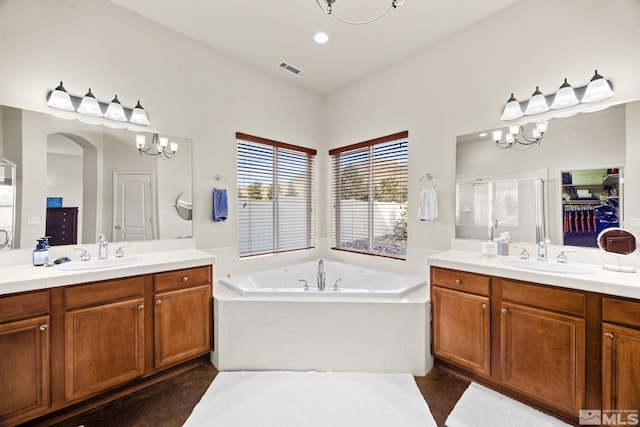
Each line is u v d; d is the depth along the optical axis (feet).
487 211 7.56
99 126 7.01
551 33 6.48
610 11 5.74
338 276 10.46
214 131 8.98
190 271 6.83
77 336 5.27
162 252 7.87
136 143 7.54
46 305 4.97
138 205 7.55
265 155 10.50
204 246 8.75
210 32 8.18
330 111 12.02
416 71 9.05
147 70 7.68
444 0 6.81
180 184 8.27
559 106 6.36
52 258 6.35
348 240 11.49
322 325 6.92
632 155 5.57
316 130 12.03
